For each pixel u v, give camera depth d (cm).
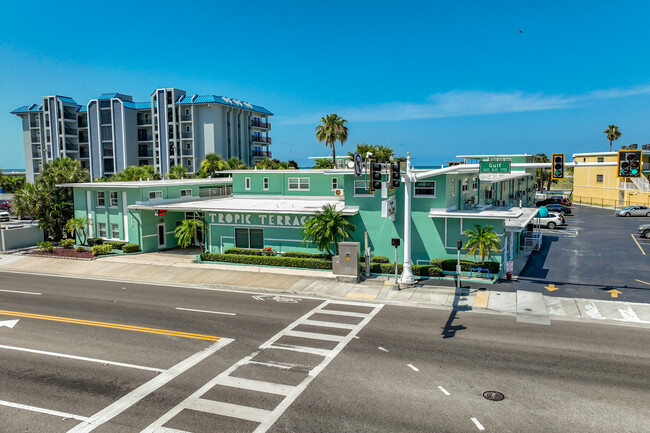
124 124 7881
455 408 1162
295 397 1227
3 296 2356
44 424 1105
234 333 1745
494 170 2184
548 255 3194
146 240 3569
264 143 9144
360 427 1075
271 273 2780
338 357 1501
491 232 2462
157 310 2069
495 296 2228
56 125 8325
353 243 2523
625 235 3956
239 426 1084
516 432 1052
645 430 1057
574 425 1080
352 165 2928
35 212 3859
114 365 1452
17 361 1492
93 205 3766
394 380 1325
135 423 1104
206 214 3309
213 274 2795
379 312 2016
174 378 1352
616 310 1992
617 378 1328
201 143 7800
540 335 1705
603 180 6675
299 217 3055
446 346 1595
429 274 2608
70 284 2644
